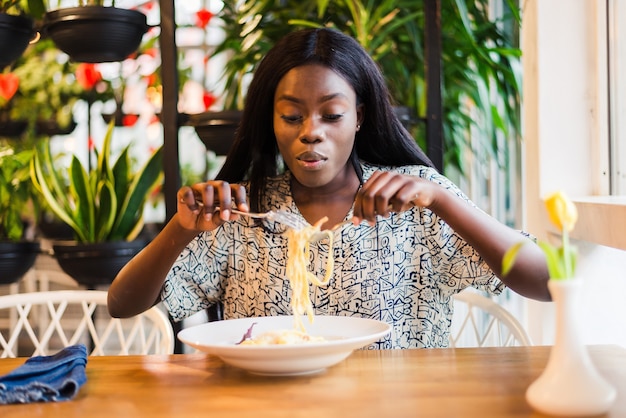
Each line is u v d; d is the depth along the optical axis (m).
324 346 1.08
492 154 2.90
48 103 3.16
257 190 1.63
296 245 1.31
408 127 2.28
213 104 2.90
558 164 2.23
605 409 0.93
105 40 2.17
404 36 2.75
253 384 1.12
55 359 1.22
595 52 2.19
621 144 2.13
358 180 1.61
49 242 3.62
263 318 1.36
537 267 1.40
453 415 0.95
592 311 2.05
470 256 1.54
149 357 1.32
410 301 1.57
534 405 0.95
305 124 1.44
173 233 1.42
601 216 1.67
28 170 2.85
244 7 2.71
